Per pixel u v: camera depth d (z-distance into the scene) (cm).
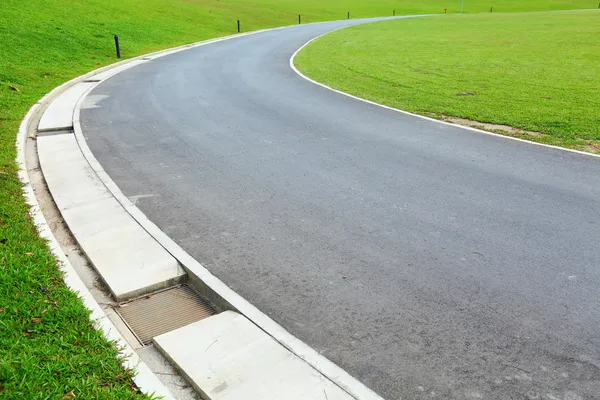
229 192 737
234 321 435
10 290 439
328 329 429
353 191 733
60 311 413
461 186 746
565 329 422
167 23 3303
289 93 1490
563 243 568
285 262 539
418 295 474
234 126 1112
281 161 873
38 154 923
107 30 2661
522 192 719
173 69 1972
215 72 1898
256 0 6172
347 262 536
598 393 355
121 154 922
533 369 379
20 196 670
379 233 600
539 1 8394
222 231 615
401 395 355
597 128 1036
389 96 1421
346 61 2128
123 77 1792
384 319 440
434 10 7119
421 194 718
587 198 694
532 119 1119
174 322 451
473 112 1202
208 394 346
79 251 570
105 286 502
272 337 412
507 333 419
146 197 723
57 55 2006
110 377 347
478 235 591
